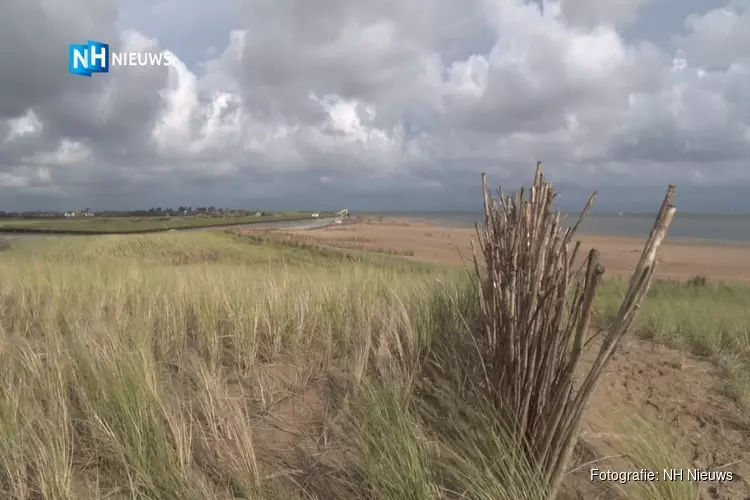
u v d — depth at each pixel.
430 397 3.47
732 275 30.17
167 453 2.50
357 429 2.84
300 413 3.23
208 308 4.52
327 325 4.45
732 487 2.80
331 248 42.59
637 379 4.12
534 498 2.46
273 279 6.15
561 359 2.66
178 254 33.47
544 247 2.68
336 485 2.58
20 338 3.67
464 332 4.16
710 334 5.57
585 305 2.37
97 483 2.36
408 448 2.56
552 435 2.54
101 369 3.04
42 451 2.37
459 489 2.55
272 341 4.18
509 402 2.81
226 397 3.03
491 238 3.11
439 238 76.19
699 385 4.09
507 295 2.83
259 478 2.50
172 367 3.68
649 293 10.81
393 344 4.04
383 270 8.90
